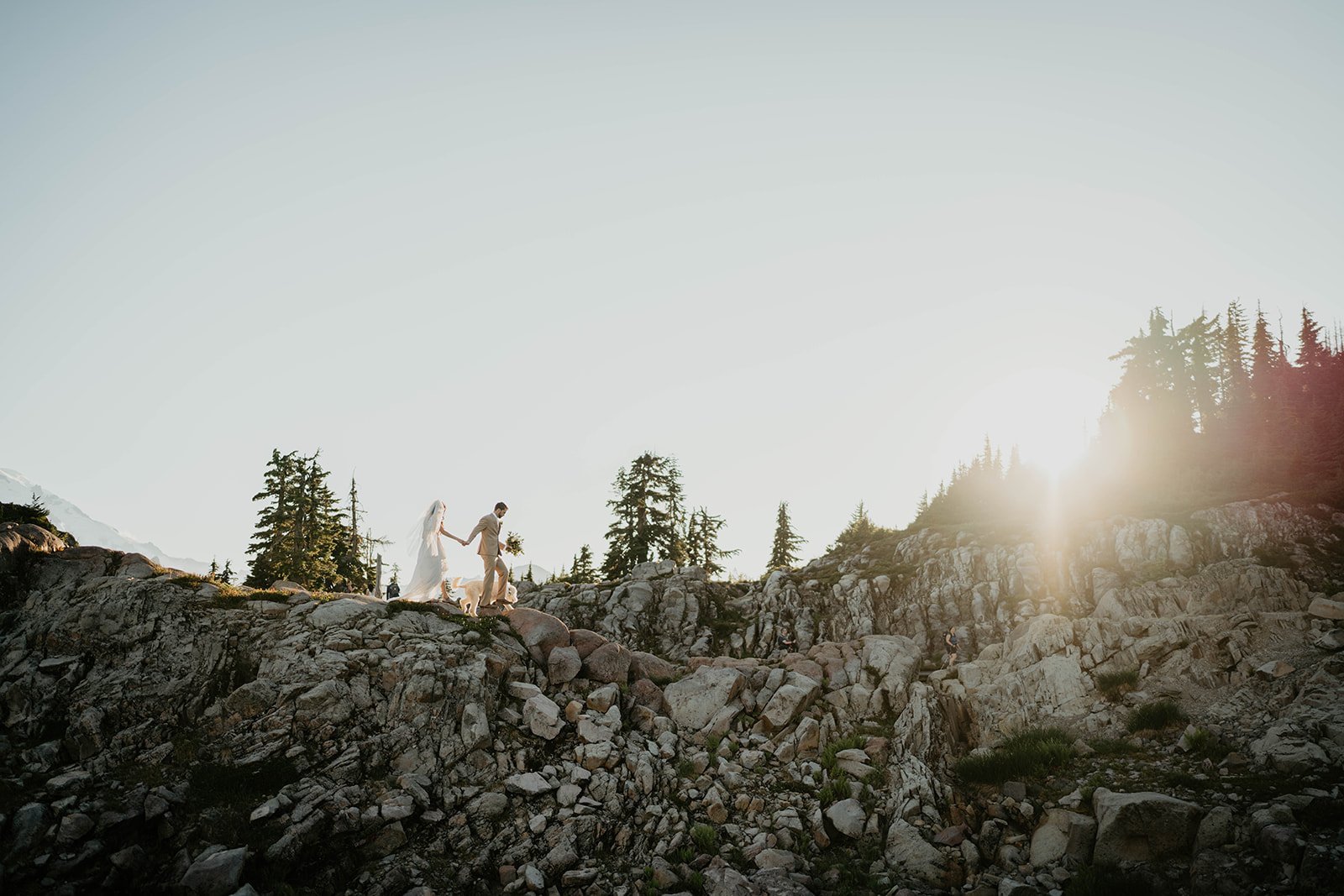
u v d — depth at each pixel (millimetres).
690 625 33938
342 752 14492
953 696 20484
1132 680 18859
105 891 11008
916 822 15164
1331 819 11812
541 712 16734
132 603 16047
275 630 16484
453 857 13219
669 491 54875
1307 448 33531
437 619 18766
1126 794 13773
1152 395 48125
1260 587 22453
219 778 13242
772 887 13125
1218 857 11984
